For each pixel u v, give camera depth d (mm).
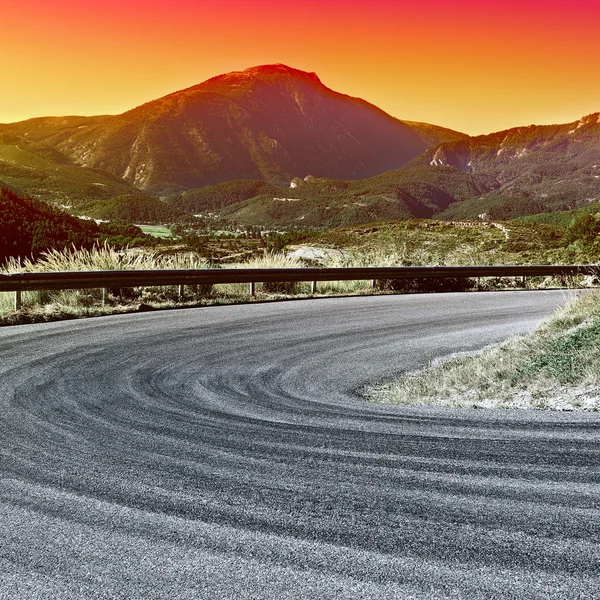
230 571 3154
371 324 13531
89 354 9758
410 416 6297
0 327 12375
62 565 3236
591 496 4031
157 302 16234
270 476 4480
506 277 24750
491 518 3721
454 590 2951
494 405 6965
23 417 6164
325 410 6605
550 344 9312
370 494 4121
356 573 3115
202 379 8258
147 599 2924
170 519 3764
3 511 3893
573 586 2975
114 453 5020
